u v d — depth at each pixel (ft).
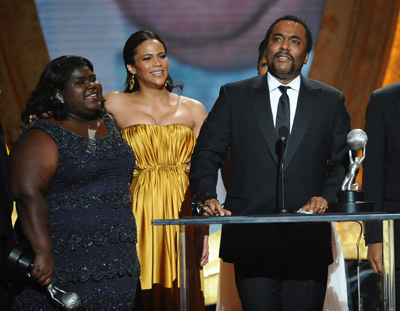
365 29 94.89
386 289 33.01
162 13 97.09
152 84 55.47
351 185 38.27
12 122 94.84
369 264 33.24
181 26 96.99
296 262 36.17
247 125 41.29
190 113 56.80
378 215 32.55
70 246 36.86
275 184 40.29
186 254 33.35
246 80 42.91
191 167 42.16
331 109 41.52
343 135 41.65
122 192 39.04
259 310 35.47
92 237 37.32
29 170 36.47
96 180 38.22
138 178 54.19
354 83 94.89
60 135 37.55
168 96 56.65
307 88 41.68
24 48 96.37
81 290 36.88
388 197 42.42
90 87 38.83
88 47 97.09
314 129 40.88
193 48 96.94
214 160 41.86
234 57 96.89
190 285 33.32
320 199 37.47
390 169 42.60
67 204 37.27
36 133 37.40
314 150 40.78
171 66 96.94
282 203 39.19
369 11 94.63
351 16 95.35
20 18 96.53
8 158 40.96
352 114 94.68
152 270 52.70
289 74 41.06
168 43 96.94
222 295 34.22
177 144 54.95
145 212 53.36
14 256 36.37
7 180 40.37
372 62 94.58
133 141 54.29
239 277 34.83
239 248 34.60
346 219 32.35
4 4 96.32
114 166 38.83
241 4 96.68
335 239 34.32
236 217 32.48
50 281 36.19
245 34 96.89
